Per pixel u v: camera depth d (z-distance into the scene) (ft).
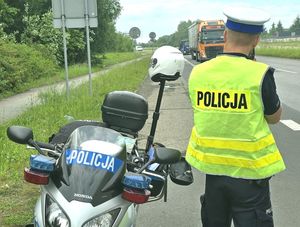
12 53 76.07
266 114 10.93
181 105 51.37
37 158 10.62
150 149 14.32
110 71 101.40
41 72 91.71
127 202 10.27
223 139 10.93
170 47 15.21
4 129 33.60
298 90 61.26
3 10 115.14
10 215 18.07
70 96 49.80
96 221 9.48
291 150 28.63
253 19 10.72
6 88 65.10
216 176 11.19
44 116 39.32
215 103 10.99
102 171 10.11
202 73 11.27
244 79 10.73
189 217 18.40
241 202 11.00
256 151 10.73
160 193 13.41
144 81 83.15
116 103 16.12
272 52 170.50
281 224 17.66
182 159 15.06
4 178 22.29
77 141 10.74
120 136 11.24
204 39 145.48
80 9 48.80
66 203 9.57
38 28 122.21
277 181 22.61
